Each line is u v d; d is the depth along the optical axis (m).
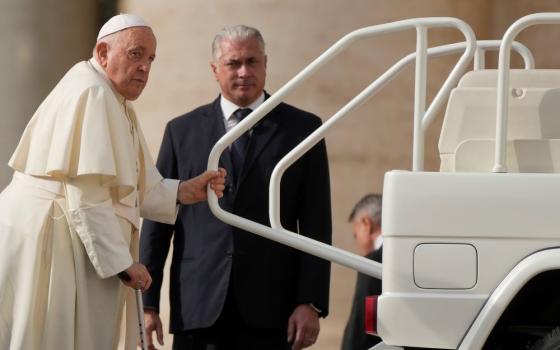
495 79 9.81
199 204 11.49
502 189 8.85
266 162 11.40
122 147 10.38
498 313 8.70
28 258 10.27
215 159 10.76
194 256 11.45
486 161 9.42
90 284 10.36
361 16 17.02
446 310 8.83
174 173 11.68
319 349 16.45
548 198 8.82
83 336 10.30
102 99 10.36
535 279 9.23
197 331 11.42
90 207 10.21
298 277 11.38
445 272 8.85
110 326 10.42
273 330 11.34
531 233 8.81
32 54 18.80
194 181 10.94
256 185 11.38
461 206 8.86
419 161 9.36
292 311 11.43
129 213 10.59
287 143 11.45
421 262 8.88
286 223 11.42
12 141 18.64
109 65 10.66
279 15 17.02
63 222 10.33
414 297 8.86
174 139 11.70
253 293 11.30
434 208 8.88
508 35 9.16
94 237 10.19
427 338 8.84
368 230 13.81
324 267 11.36
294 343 11.27
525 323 9.32
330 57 10.27
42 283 10.31
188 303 11.40
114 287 10.44
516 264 8.81
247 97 11.50
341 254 10.25
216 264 11.34
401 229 8.89
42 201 10.38
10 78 18.72
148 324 11.70
